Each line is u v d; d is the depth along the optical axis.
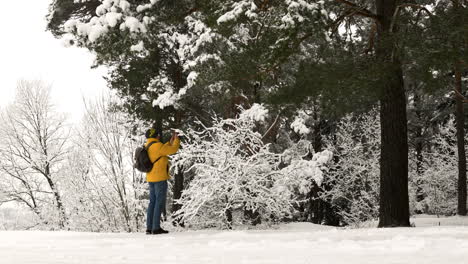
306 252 3.01
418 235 4.06
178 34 14.88
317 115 19.66
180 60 15.49
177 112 16.22
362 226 14.05
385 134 8.83
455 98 17.78
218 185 10.09
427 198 21.72
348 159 20.73
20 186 20.64
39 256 2.96
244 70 8.91
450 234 4.12
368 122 21.42
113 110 13.44
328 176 20.23
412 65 7.41
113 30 9.39
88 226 13.47
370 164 20.67
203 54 11.88
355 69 7.92
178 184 15.48
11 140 21.09
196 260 2.65
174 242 4.39
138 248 3.79
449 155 22.36
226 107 14.69
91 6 14.52
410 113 23.28
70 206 14.35
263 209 11.69
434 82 7.16
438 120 21.92
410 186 21.67
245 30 11.12
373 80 7.54
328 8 10.83
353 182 20.67
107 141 12.33
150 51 10.55
